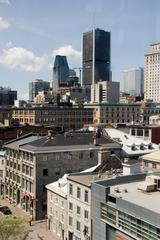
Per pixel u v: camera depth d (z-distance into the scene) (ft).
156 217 143.84
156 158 286.25
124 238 162.50
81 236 229.66
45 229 273.95
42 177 302.04
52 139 317.83
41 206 301.22
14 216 299.58
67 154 310.24
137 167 234.38
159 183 182.19
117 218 166.40
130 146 339.98
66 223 248.52
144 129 423.64
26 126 477.77
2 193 369.91
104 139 336.08
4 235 209.77
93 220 185.88
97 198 181.57
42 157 301.43
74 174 251.19
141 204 158.71
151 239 147.13
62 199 254.06
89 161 318.45
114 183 195.52
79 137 331.36
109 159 259.19
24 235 234.38
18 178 332.19
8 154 352.90
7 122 591.37
